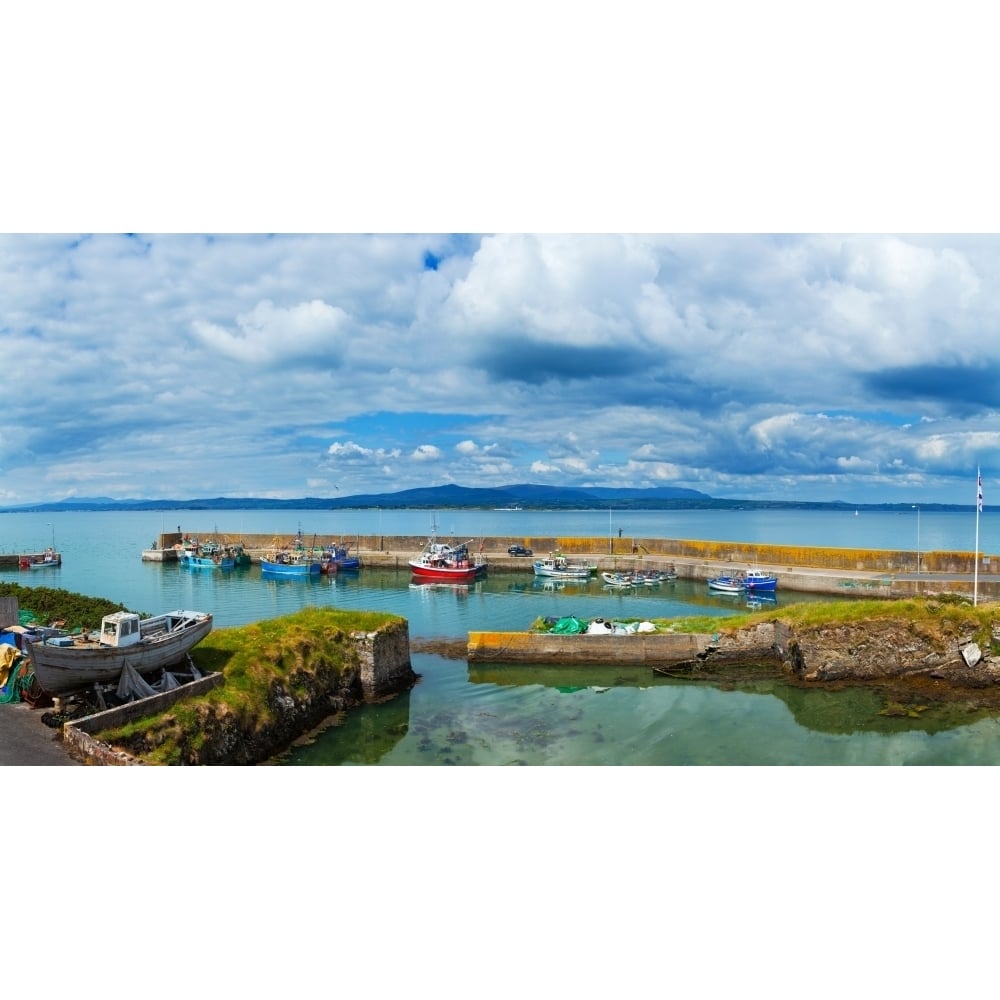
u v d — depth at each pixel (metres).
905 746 24.88
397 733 25.72
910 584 58.59
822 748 24.73
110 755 16.72
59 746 18.06
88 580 79.94
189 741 20.09
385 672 29.88
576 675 33.06
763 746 24.91
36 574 85.88
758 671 32.94
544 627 36.78
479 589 70.88
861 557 68.31
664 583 72.38
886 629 31.36
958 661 30.47
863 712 27.98
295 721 24.86
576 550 90.69
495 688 31.17
